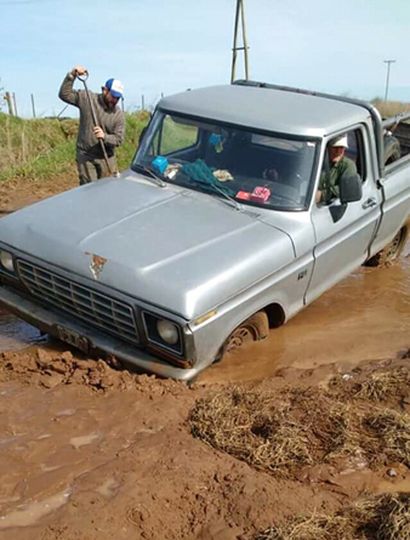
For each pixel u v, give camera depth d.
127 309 4.80
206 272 4.86
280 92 6.86
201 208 5.70
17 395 4.90
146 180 6.21
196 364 4.89
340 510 3.84
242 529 3.67
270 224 5.57
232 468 4.14
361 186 6.12
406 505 3.78
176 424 4.61
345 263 6.64
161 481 3.98
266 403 4.86
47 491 3.86
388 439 4.49
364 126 6.47
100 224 5.38
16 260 5.43
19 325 6.37
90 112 7.89
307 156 5.84
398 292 7.59
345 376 5.53
